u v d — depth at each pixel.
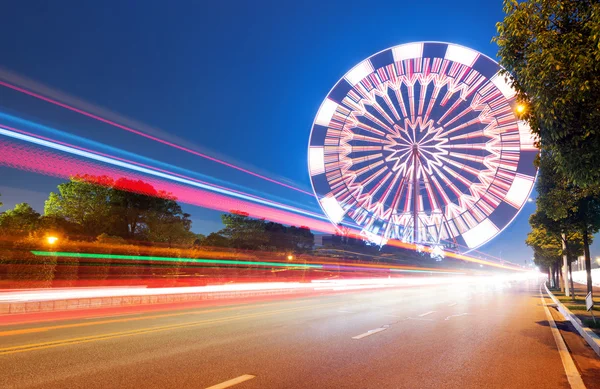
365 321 14.16
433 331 12.17
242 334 10.80
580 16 8.44
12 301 15.58
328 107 60.44
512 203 51.62
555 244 38.81
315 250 78.75
